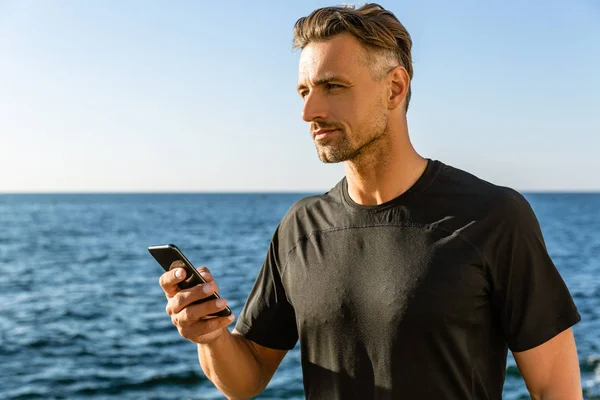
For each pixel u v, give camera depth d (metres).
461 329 1.84
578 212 98.50
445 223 1.91
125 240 48.66
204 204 166.25
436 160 2.06
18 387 11.29
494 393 1.92
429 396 1.83
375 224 1.98
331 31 1.91
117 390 11.04
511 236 1.87
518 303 1.86
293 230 2.19
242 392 2.25
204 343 1.94
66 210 122.00
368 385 1.90
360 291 1.94
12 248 41.78
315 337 2.04
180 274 1.81
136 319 17.33
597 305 18.08
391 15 2.03
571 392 1.86
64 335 15.34
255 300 2.31
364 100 1.91
